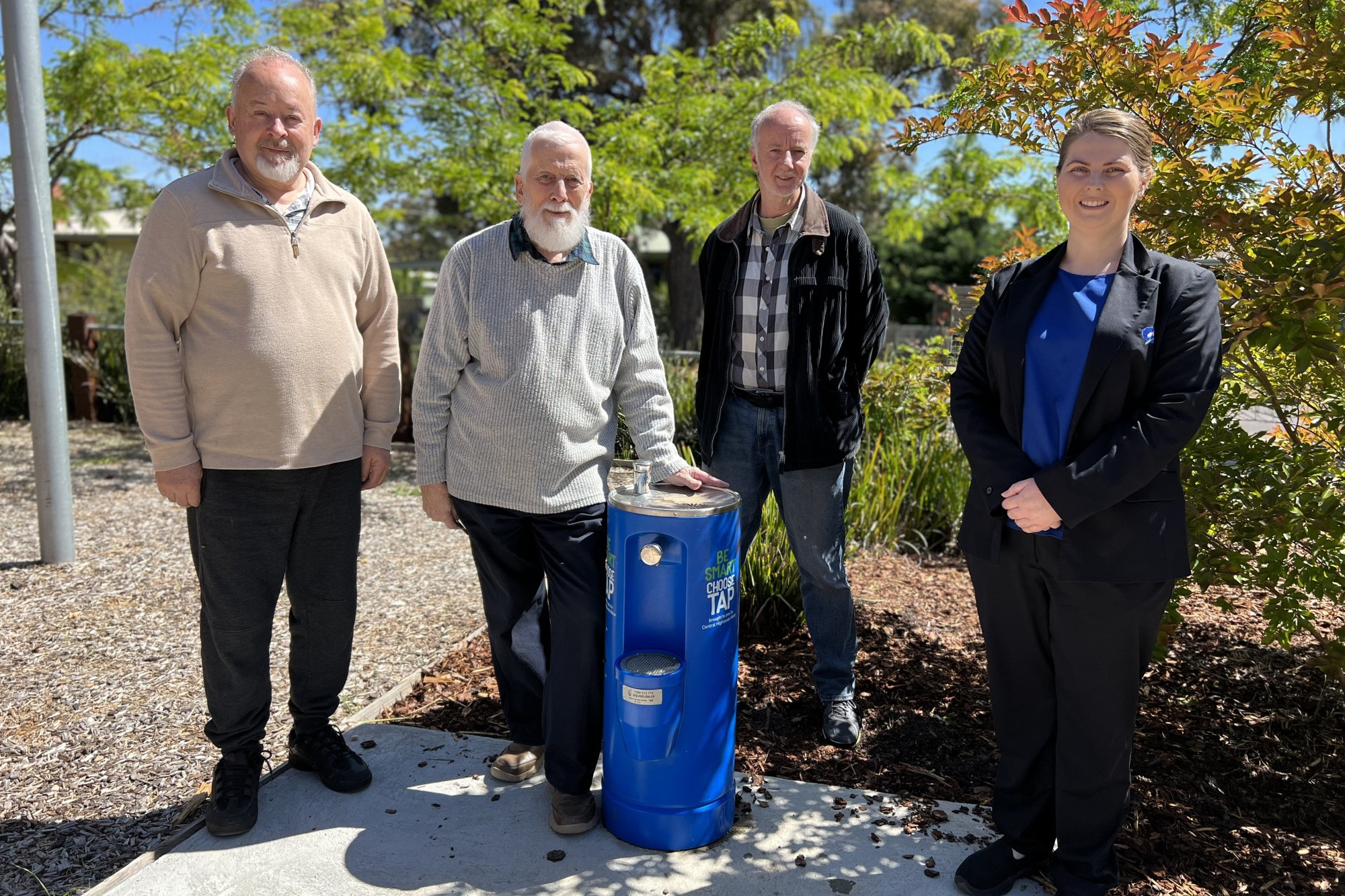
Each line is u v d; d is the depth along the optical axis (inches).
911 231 491.2
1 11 184.1
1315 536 104.3
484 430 101.9
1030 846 94.8
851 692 127.3
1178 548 83.2
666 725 96.4
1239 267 113.1
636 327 108.3
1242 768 116.0
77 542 216.5
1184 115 120.6
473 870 96.5
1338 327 100.3
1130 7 154.3
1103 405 82.7
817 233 116.9
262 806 107.3
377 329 110.3
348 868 96.3
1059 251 89.3
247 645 101.8
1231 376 130.3
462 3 341.4
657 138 339.0
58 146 410.6
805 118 115.0
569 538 103.0
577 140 98.7
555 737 103.3
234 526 99.6
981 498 89.4
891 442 224.5
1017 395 87.7
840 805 108.6
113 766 119.0
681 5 680.4
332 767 110.7
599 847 100.7
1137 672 86.8
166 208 93.9
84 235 901.8
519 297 100.6
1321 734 123.5
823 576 124.4
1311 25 112.0
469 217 409.4
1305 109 119.8
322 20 354.9
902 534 218.2
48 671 147.3
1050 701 91.8
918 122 143.7
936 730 127.3
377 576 198.5
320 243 101.5
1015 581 88.5
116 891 92.3
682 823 99.3
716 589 97.7
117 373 374.0
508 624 110.4
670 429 109.6
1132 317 81.9
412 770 115.3
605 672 102.9
